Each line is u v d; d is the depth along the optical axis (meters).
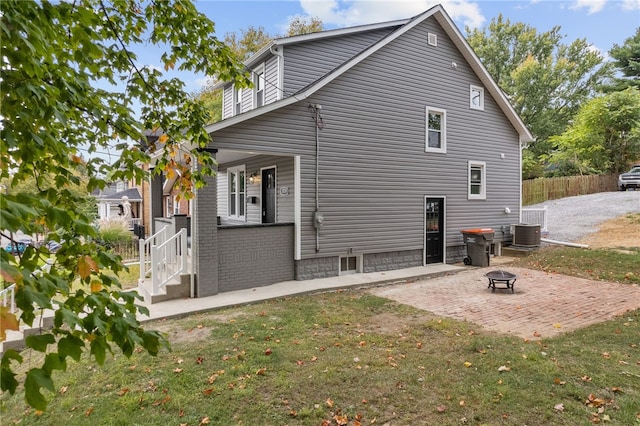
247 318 6.02
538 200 21.41
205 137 3.73
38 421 3.25
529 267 9.92
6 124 1.74
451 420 3.12
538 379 3.73
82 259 1.75
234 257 7.94
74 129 2.66
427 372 3.96
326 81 8.73
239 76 3.88
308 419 3.17
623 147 22.22
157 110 3.53
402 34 10.14
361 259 9.66
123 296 1.88
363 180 9.57
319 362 4.24
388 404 3.38
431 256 11.04
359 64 9.41
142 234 15.59
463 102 11.56
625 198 18.53
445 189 11.21
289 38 9.74
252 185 11.21
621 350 4.46
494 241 12.44
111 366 4.20
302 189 8.67
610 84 27.70
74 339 1.49
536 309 6.34
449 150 11.27
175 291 7.22
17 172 2.08
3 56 1.55
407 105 10.30
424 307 6.64
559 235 13.81
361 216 9.57
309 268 8.88
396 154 10.13
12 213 1.25
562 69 30.70
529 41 32.62
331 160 9.05
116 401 3.47
